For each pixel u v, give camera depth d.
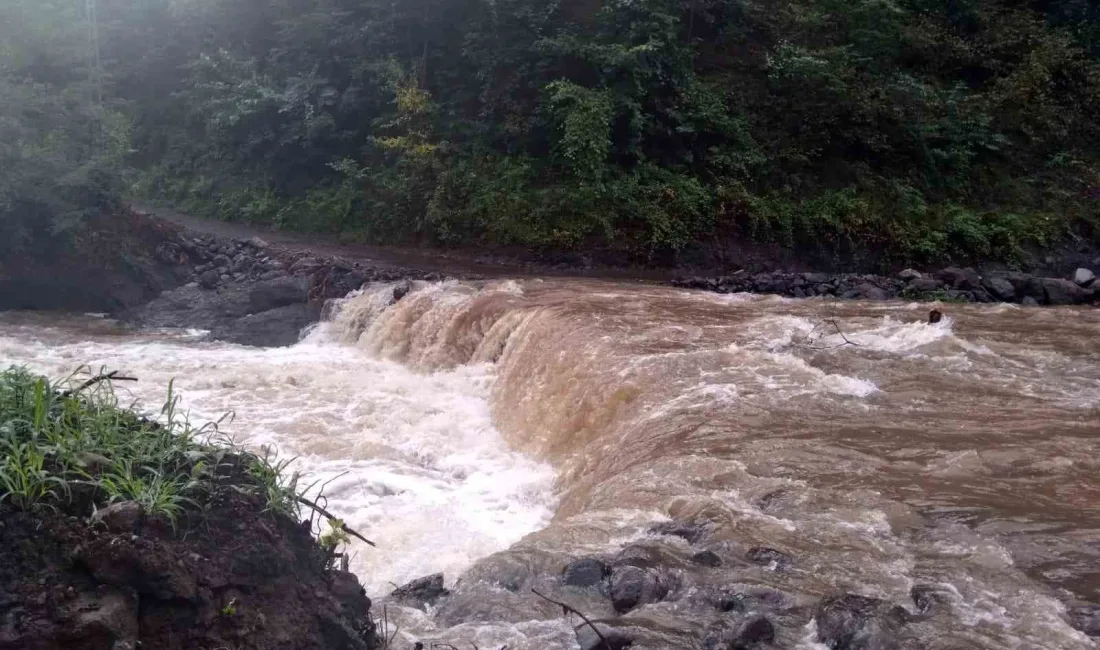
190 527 3.76
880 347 12.16
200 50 31.80
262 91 26.75
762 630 5.04
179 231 22.61
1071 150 26.66
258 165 27.66
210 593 3.66
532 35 24.41
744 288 19.72
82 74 22.33
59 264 20.39
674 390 10.05
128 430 4.27
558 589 5.75
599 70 23.25
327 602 4.04
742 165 23.42
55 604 3.35
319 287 18.81
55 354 15.81
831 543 6.25
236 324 18.72
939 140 25.73
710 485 7.43
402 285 17.47
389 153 25.12
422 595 5.98
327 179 26.53
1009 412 9.53
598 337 11.82
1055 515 6.76
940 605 5.34
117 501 3.68
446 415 12.26
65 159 20.44
